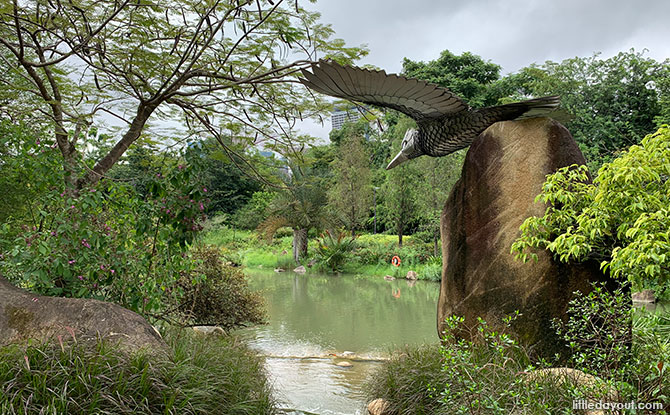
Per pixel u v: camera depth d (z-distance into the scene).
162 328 4.96
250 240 30.70
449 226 5.03
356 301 12.86
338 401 5.00
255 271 21.27
